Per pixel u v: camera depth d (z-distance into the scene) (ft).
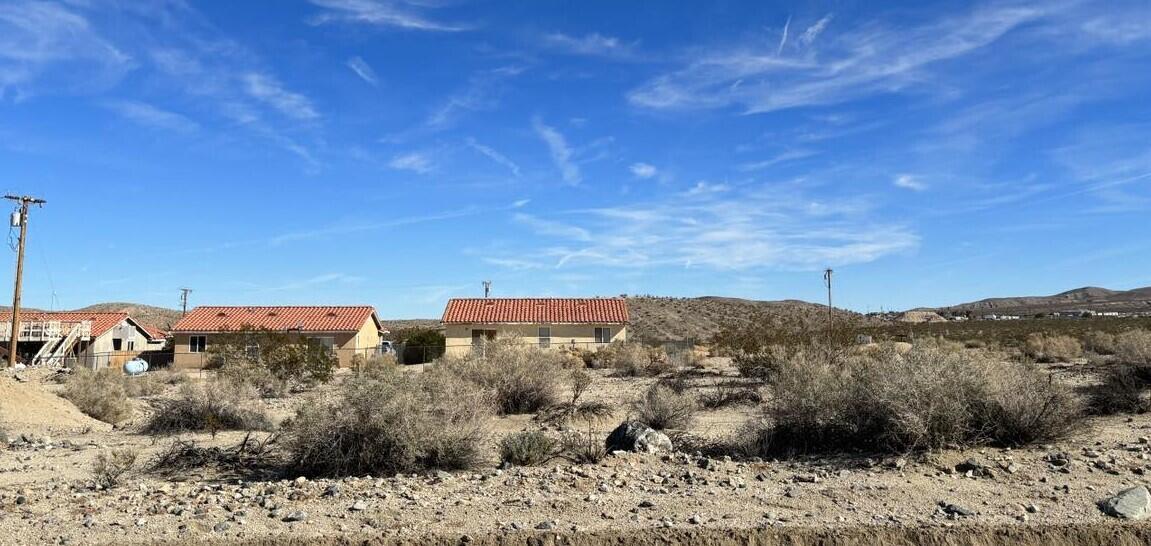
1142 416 51.60
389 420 36.70
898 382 37.14
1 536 26.50
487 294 263.29
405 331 227.61
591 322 178.91
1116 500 27.81
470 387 46.88
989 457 35.19
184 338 173.17
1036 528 25.94
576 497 30.40
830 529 25.94
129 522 27.91
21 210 148.66
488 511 28.58
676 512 28.19
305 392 92.99
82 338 178.91
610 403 68.64
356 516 28.30
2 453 47.67
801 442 39.81
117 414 73.82
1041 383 40.42
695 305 370.73
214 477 37.78
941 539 25.36
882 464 35.01
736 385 84.94
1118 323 258.98
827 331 92.48
